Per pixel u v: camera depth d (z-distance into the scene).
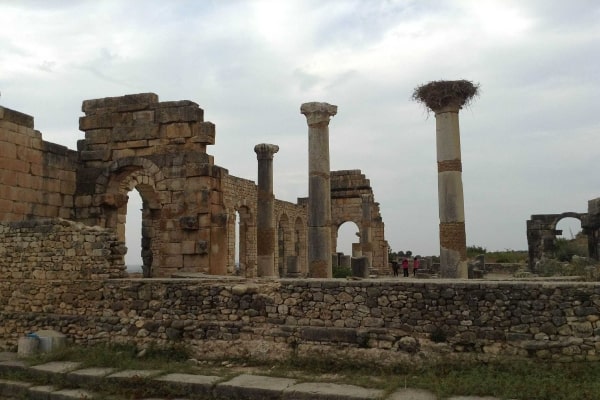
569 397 8.30
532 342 10.16
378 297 11.38
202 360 11.98
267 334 11.99
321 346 11.48
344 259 38.16
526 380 9.09
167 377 10.41
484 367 10.00
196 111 19.38
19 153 18.03
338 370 10.83
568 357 9.91
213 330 12.42
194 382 10.01
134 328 13.12
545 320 10.20
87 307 13.87
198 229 18.66
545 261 32.88
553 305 10.20
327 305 11.76
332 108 18.16
